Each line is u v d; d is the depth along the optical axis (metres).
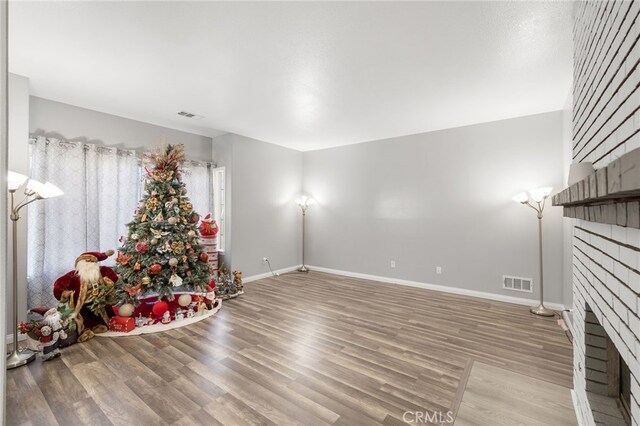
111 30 2.18
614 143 1.09
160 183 3.54
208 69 2.76
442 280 4.61
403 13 1.98
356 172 5.56
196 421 1.76
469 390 2.06
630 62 0.93
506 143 4.08
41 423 1.75
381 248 5.25
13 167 2.84
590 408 1.46
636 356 0.91
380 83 3.01
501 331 3.04
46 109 3.45
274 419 1.78
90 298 2.88
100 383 2.14
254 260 5.30
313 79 2.95
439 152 4.63
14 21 2.07
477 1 1.86
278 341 2.82
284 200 5.91
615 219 0.94
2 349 0.52
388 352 2.60
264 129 4.70
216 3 1.90
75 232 3.56
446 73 2.80
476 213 4.31
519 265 3.99
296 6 1.92
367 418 1.79
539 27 2.09
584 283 1.61
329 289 4.68
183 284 3.52
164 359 2.48
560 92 3.21
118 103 3.61
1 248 0.52
